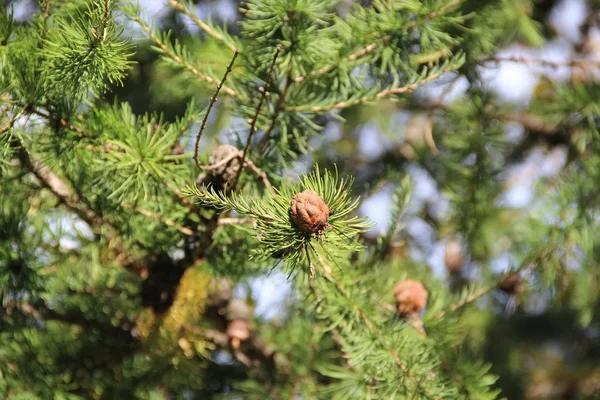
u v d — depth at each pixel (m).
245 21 1.29
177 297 1.35
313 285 1.30
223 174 1.26
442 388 1.27
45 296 1.32
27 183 1.30
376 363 1.27
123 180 1.26
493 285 1.41
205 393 1.55
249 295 1.41
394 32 1.29
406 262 1.54
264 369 1.46
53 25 1.27
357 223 1.16
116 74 1.22
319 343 1.46
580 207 1.49
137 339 1.37
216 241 1.31
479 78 1.53
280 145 1.30
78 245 1.33
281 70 1.26
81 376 1.36
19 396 1.31
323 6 1.25
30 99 1.23
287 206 1.16
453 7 1.29
